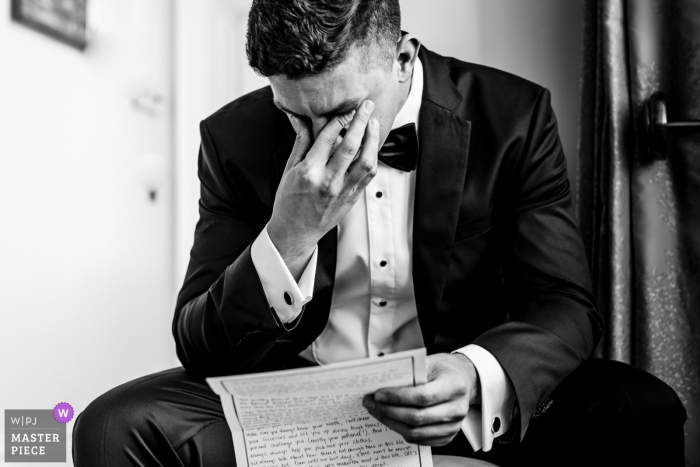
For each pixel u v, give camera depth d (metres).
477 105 1.45
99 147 2.19
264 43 1.06
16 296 1.82
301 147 1.17
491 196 1.40
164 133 2.57
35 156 1.90
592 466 1.29
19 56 1.85
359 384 0.96
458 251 1.38
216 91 2.77
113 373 2.24
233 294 1.21
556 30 2.17
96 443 1.20
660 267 1.84
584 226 2.01
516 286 1.41
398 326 1.48
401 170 1.40
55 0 1.96
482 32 2.24
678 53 1.83
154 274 2.49
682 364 1.82
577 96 2.15
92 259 2.15
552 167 1.43
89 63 2.15
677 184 1.84
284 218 1.17
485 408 1.16
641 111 1.83
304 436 1.07
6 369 1.78
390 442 1.07
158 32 2.55
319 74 1.06
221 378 0.93
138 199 2.40
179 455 1.24
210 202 1.50
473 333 1.47
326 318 1.40
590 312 1.33
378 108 1.16
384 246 1.43
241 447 1.07
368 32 1.10
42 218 1.92
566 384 1.34
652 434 1.25
